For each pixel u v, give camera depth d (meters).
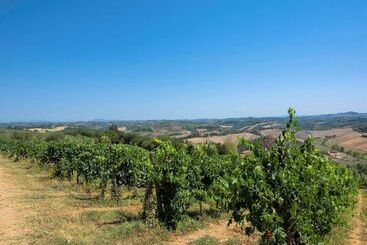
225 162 19.88
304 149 9.41
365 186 60.00
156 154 16.83
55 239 13.72
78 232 14.91
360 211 29.27
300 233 8.89
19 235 14.70
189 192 16.84
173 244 14.07
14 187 28.91
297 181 8.56
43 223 16.59
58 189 27.98
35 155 46.59
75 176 36.06
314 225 9.94
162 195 16.52
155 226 15.64
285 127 8.88
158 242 13.95
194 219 18.03
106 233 14.48
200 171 18.84
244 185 8.47
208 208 21.78
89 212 18.66
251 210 8.62
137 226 15.35
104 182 24.09
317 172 9.22
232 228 17.00
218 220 18.56
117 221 16.88
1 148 71.88
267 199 8.52
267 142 9.12
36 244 13.31
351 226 21.42
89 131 107.31
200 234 15.73
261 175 8.53
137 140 74.69
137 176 22.69
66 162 32.78
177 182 16.08
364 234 19.41
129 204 22.06
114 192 23.20
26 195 24.83
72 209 19.97
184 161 16.84
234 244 13.95
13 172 40.69
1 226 16.25
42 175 37.81
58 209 19.88
